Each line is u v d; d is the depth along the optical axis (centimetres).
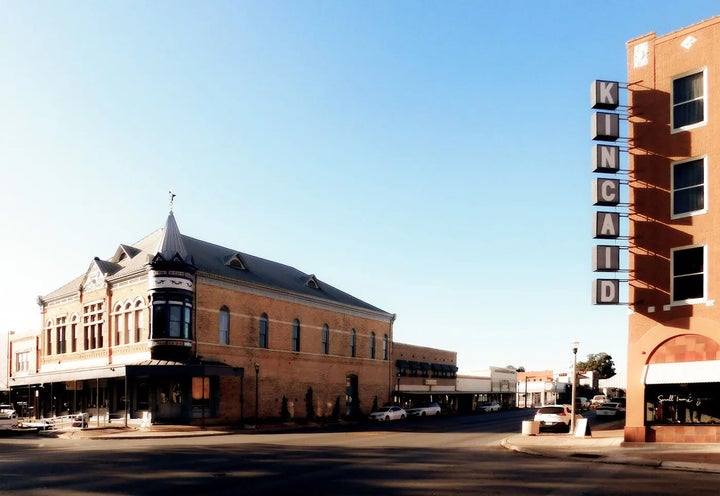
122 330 4344
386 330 6488
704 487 1466
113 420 4262
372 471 1789
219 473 1750
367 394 6006
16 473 1758
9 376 5728
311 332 5309
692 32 2423
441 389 7288
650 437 2373
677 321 2336
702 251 2330
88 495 1400
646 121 2495
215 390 4244
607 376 12575
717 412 2284
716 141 2320
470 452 2367
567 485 1508
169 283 4038
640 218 2469
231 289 4494
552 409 3541
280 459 2114
